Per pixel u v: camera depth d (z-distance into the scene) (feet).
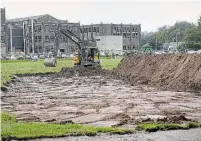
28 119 85.97
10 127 72.28
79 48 261.85
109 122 82.58
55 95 135.33
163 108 101.45
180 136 68.03
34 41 622.54
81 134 69.05
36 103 114.52
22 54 556.51
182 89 144.46
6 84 168.25
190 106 104.37
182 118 84.07
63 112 96.73
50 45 609.01
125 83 179.63
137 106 105.50
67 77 219.61
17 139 65.46
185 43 369.09
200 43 349.61
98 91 146.51
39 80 201.46
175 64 171.22
